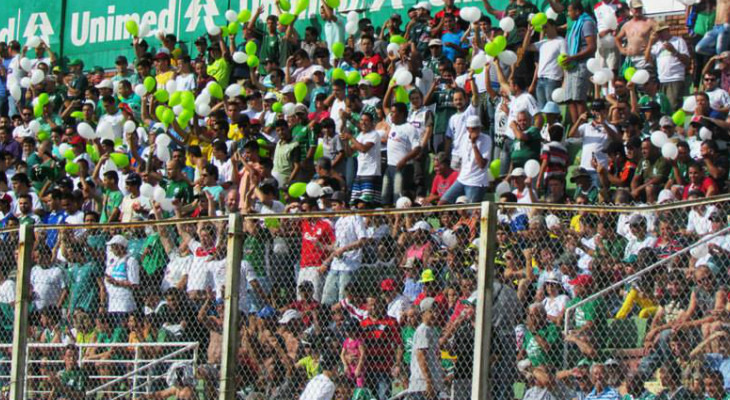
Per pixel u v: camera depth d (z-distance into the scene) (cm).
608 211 3478
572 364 3584
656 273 3634
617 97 5856
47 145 7169
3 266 4316
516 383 3559
